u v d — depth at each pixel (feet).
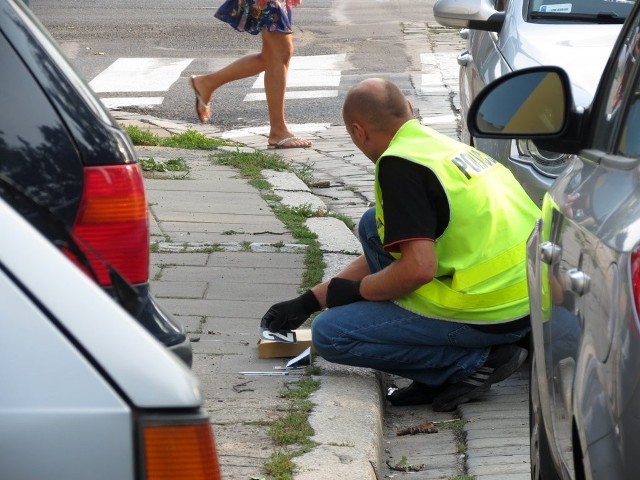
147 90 148.15
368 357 56.18
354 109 55.88
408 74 155.53
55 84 36.99
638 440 24.54
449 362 56.39
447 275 55.47
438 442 52.95
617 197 30.45
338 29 191.72
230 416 51.03
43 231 26.37
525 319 55.77
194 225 83.35
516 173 63.05
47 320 21.18
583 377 28.22
